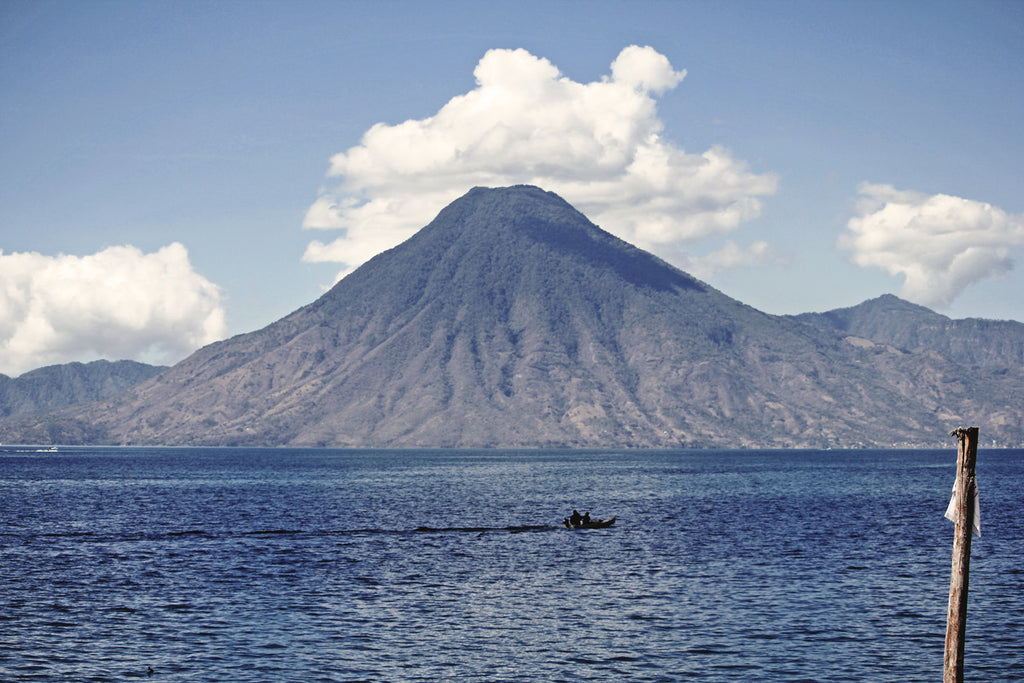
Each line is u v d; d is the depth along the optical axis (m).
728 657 45.84
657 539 88.81
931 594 59.94
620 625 51.88
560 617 53.78
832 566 71.31
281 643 47.97
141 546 83.31
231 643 47.94
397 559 75.62
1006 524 101.69
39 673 42.91
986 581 64.31
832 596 59.41
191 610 55.25
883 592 60.66
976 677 43.03
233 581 64.88
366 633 50.06
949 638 29.70
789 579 65.62
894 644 48.03
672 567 71.31
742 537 90.31
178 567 71.00
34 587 62.31
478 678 42.59
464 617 53.78
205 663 44.53
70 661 44.69
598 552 79.88
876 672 43.56
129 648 46.91
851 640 48.72
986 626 51.53
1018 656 46.03
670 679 42.53
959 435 29.80
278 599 58.62
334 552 79.56
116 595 59.69
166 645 47.53
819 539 88.38
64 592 60.59
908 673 43.44
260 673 43.09
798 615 54.12
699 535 92.06
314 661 44.91
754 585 63.31
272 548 82.00
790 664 44.75
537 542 86.81
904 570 69.38
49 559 75.12
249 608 55.94
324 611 55.16
